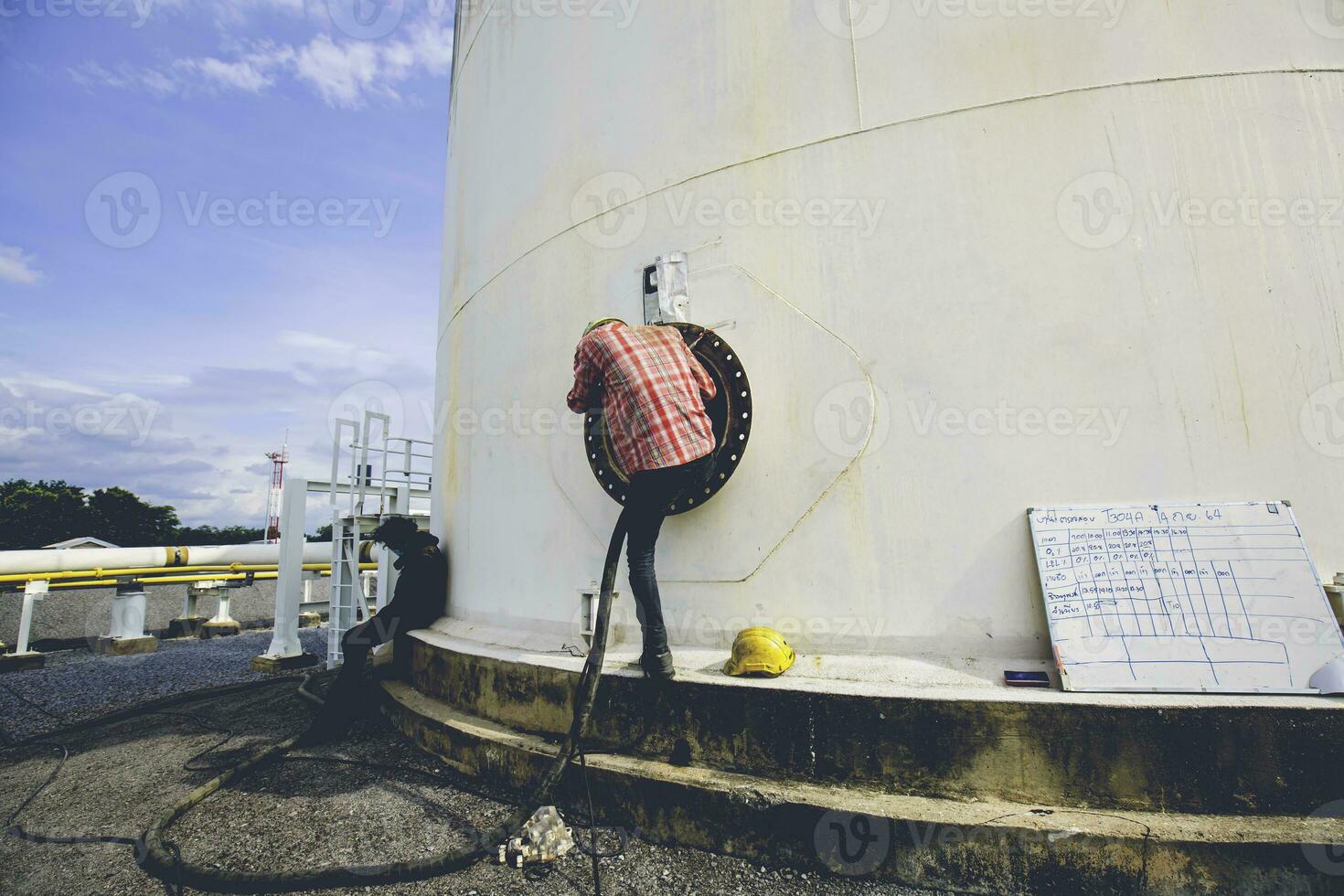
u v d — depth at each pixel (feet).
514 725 10.39
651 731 8.75
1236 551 7.52
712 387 9.34
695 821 7.91
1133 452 8.10
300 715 15.58
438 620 14.99
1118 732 6.82
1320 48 8.40
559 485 11.62
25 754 13.65
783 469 9.48
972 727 7.22
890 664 8.36
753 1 10.59
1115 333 8.32
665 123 11.10
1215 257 8.21
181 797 10.50
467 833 8.57
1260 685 6.93
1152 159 8.50
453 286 16.48
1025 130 8.93
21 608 31.55
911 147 9.34
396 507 22.72
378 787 10.29
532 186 13.14
